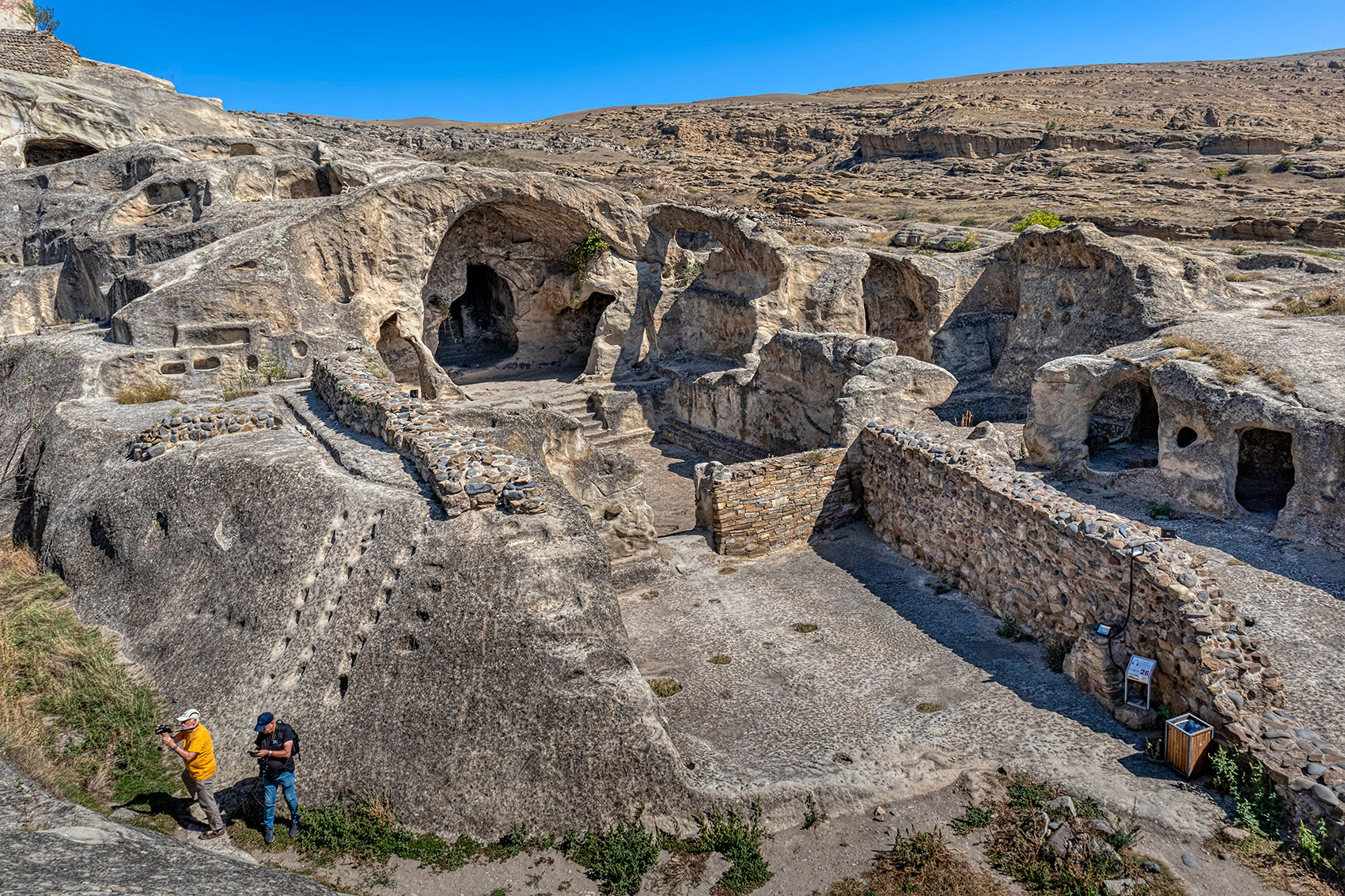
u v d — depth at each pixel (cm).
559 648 787
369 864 715
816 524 1438
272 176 2433
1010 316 2309
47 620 1072
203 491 1110
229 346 1722
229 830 759
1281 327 1565
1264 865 678
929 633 1102
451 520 894
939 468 1242
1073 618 988
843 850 732
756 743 874
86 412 1437
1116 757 820
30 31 2903
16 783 654
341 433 1219
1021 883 685
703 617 1188
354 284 2106
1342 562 1163
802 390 1962
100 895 472
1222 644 817
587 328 2939
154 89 3169
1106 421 1770
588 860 709
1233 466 1330
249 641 914
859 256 2444
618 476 1285
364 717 788
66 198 2409
